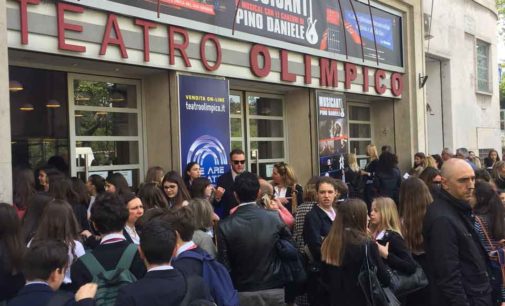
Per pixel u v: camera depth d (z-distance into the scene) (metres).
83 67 7.07
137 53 7.04
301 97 10.73
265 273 4.04
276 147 10.82
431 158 10.29
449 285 3.37
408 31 13.80
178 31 7.59
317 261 4.68
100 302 2.90
